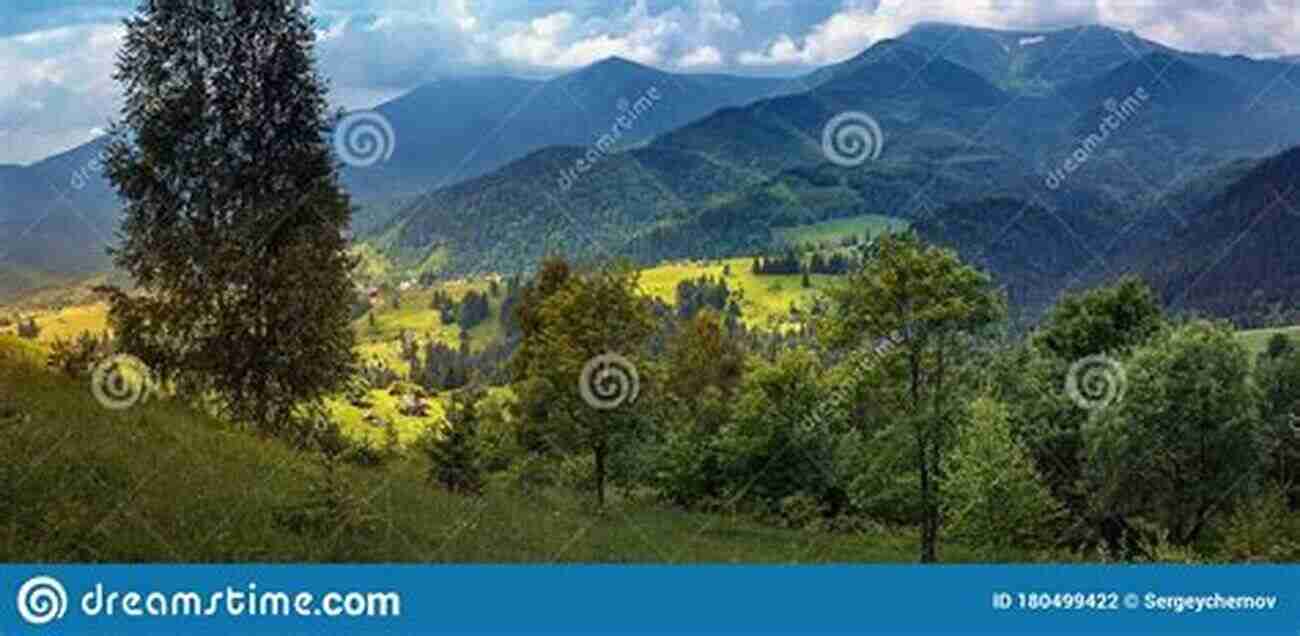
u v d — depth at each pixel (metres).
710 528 42.62
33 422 23.12
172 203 36.00
